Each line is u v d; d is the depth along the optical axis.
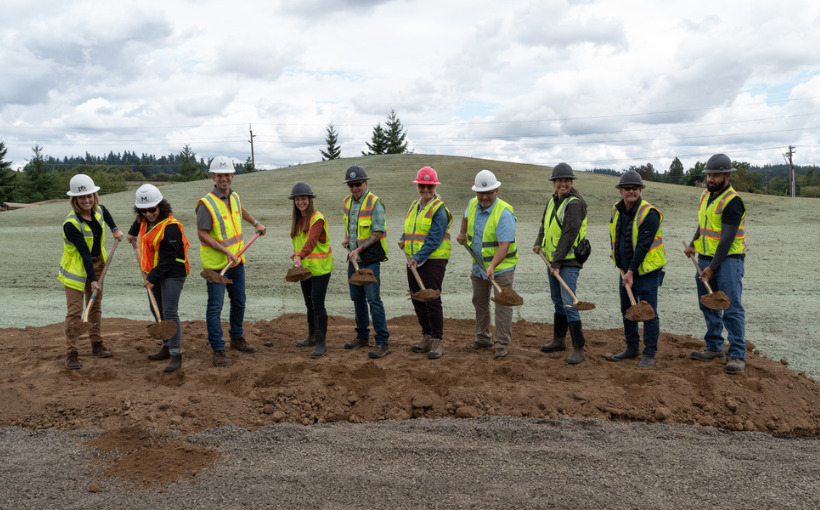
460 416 4.33
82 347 5.92
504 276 5.52
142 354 5.65
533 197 28.70
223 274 5.18
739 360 4.94
